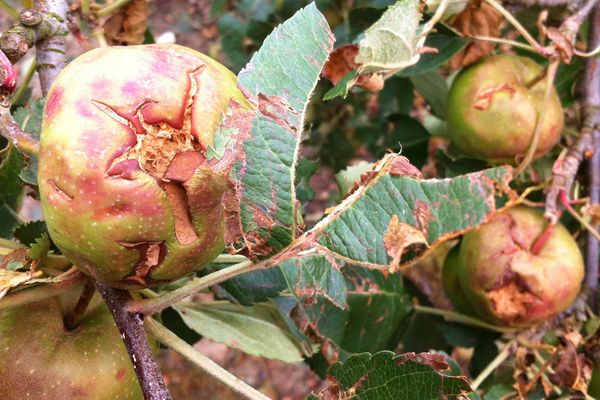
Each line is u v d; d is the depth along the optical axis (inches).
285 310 13.5
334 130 25.7
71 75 8.7
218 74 9.0
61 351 10.1
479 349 15.8
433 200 10.0
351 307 14.3
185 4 41.9
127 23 14.6
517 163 15.5
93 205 8.4
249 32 21.0
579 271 14.5
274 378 35.1
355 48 13.1
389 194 9.9
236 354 35.4
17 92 13.3
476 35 15.2
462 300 15.9
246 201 9.1
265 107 9.0
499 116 15.0
